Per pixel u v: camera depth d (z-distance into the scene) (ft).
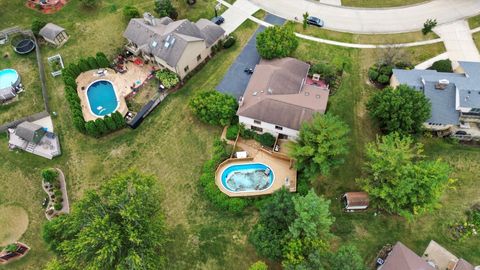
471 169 198.29
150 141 211.82
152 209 161.89
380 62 235.81
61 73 232.53
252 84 213.25
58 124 217.77
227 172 198.59
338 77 234.17
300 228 156.66
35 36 251.39
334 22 265.95
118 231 147.84
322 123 179.52
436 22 251.80
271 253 158.20
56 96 227.81
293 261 151.53
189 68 236.43
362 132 211.82
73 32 256.52
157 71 236.84
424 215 184.24
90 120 213.05
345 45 252.62
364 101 224.74
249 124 205.87
